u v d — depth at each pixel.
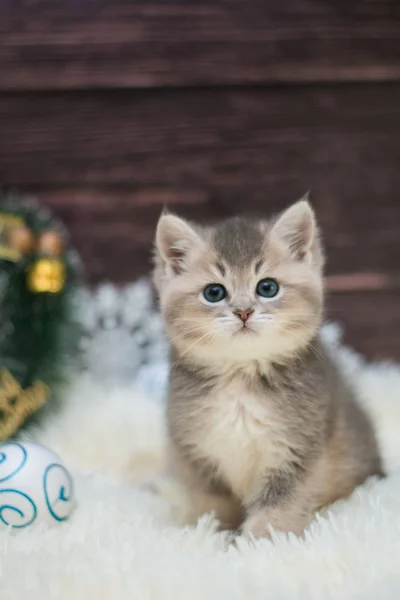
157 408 0.72
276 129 0.85
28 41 0.82
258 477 0.57
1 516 0.54
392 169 0.86
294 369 0.56
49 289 0.72
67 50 0.82
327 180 0.85
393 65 0.84
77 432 0.69
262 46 0.83
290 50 0.83
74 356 0.76
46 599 0.45
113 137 0.84
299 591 0.45
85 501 0.58
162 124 0.84
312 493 0.56
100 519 0.55
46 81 0.83
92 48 0.83
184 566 0.48
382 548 0.48
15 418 0.70
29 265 0.72
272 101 0.84
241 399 0.56
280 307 0.56
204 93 0.84
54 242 0.73
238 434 0.56
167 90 0.84
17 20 0.82
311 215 0.58
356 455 0.60
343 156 0.85
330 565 0.48
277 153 0.85
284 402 0.56
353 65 0.84
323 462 0.56
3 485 0.54
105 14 0.82
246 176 0.85
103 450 0.68
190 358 0.57
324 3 0.83
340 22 0.83
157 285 0.60
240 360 0.56
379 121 0.85
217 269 0.57
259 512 0.55
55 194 0.84
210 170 0.85
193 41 0.83
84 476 0.63
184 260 0.59
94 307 0.83
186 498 0.59
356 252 0.87
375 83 0.84
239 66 0.83
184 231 0.59
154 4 0.82
